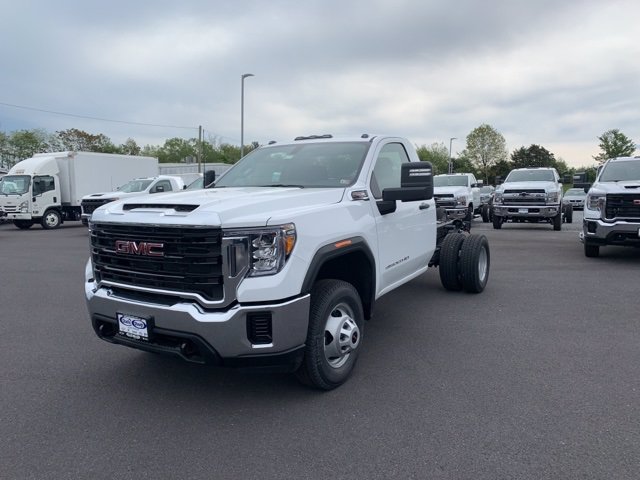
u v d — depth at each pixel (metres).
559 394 3.83
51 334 5.59
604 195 9.52
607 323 5.69
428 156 89.19
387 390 3.96
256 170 5.19
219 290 3.32
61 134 63.31
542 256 10.87
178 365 4.57
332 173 4.70
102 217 3.79
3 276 9.41
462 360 4.59
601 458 2.95
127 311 3.61
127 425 3.46
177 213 3.43
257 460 3.00
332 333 3.90
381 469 2.89
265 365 3.42
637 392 3.84
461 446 3.12
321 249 3.67
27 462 3.00
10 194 21.50
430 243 6.09
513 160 95.62
